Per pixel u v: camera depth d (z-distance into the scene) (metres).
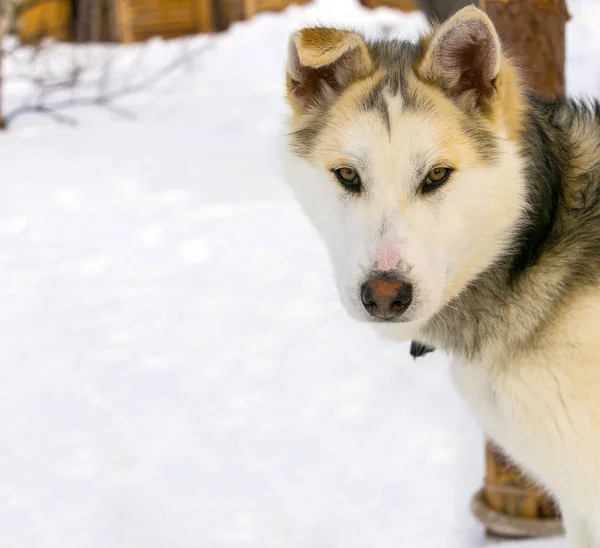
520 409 2.80
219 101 13.02
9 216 8.20
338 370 5.30
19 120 12.34
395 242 2.55
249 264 7.02
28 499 4.18
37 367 5.52
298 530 3.88
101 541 3.84
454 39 2.66
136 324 6.09
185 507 4.07
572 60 11.00
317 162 2.81
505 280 2.76
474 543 3.80
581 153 2.90
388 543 3.77
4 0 13.00
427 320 2.84
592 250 2.72
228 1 19.30
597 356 2.65
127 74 15.09
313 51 2.64
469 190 2.66
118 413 4.93
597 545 3.02
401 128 2.62
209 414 4.89
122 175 9.38
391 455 4.41
